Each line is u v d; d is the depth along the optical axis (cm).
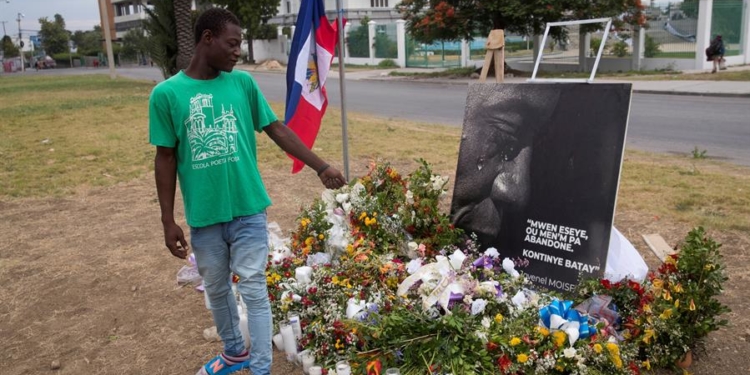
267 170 826
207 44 281
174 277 472
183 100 280
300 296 373
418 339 316
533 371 299
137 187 771
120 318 409
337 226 432
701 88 1595
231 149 288
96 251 537
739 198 596
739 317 369
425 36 2497
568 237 378
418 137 1017
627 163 777
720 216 545
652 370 318
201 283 454
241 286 299
